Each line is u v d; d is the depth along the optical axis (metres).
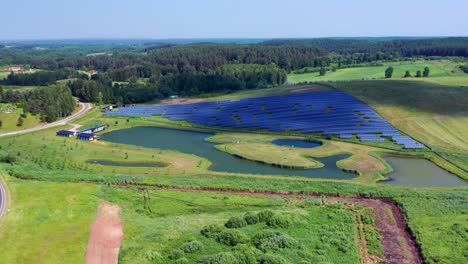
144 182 72.75
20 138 109.81
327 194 67.94
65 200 62.00
